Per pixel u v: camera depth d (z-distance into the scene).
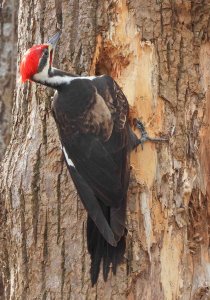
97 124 12.16
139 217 12.59
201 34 13.12
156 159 12.69
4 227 13.40
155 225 12.66
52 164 12.93
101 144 12.09
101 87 12.36
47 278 12.88
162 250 12.69
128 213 12.55
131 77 12.81
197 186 12.92
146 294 12.63
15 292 13.14
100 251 12.03
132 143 12.45
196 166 12.95
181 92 12.93
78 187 12.08
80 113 12.23
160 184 12.68
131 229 12.55
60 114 12.32
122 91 12.68
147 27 12.88
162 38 12.91
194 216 12.98
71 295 12.75
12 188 13.12
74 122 12.22
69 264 12.79
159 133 12.77
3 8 17.58
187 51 13.03
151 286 12.64
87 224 12.31
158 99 12.81
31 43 13.38
